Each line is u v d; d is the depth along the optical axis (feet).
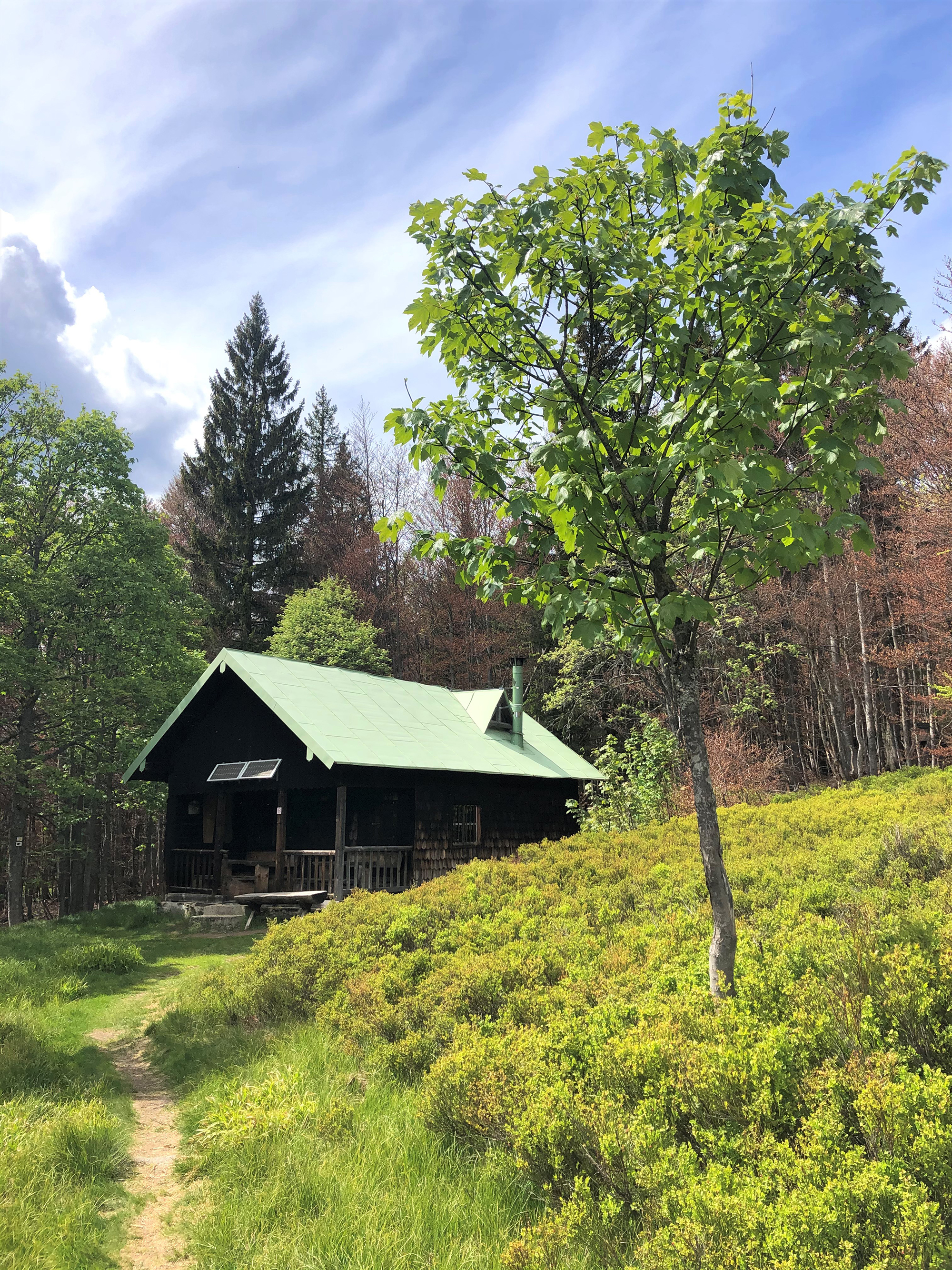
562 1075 15.85
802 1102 13.10
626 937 24.91
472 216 16.22
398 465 151.23
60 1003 35.83
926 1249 9.52
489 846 68.28
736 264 14.93
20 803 72.54
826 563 89.61
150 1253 15.01
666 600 14.49
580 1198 13.17
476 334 16.88
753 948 19.76
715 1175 11.30
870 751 87.30
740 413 14.06
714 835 16.55
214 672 64.08
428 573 130.72
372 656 113.29
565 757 78.84
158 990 38.73
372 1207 14.73
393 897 38.86
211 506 144.05
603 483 15.01
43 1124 19.79
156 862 121.29
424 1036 21.36
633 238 15.52
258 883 61.00
